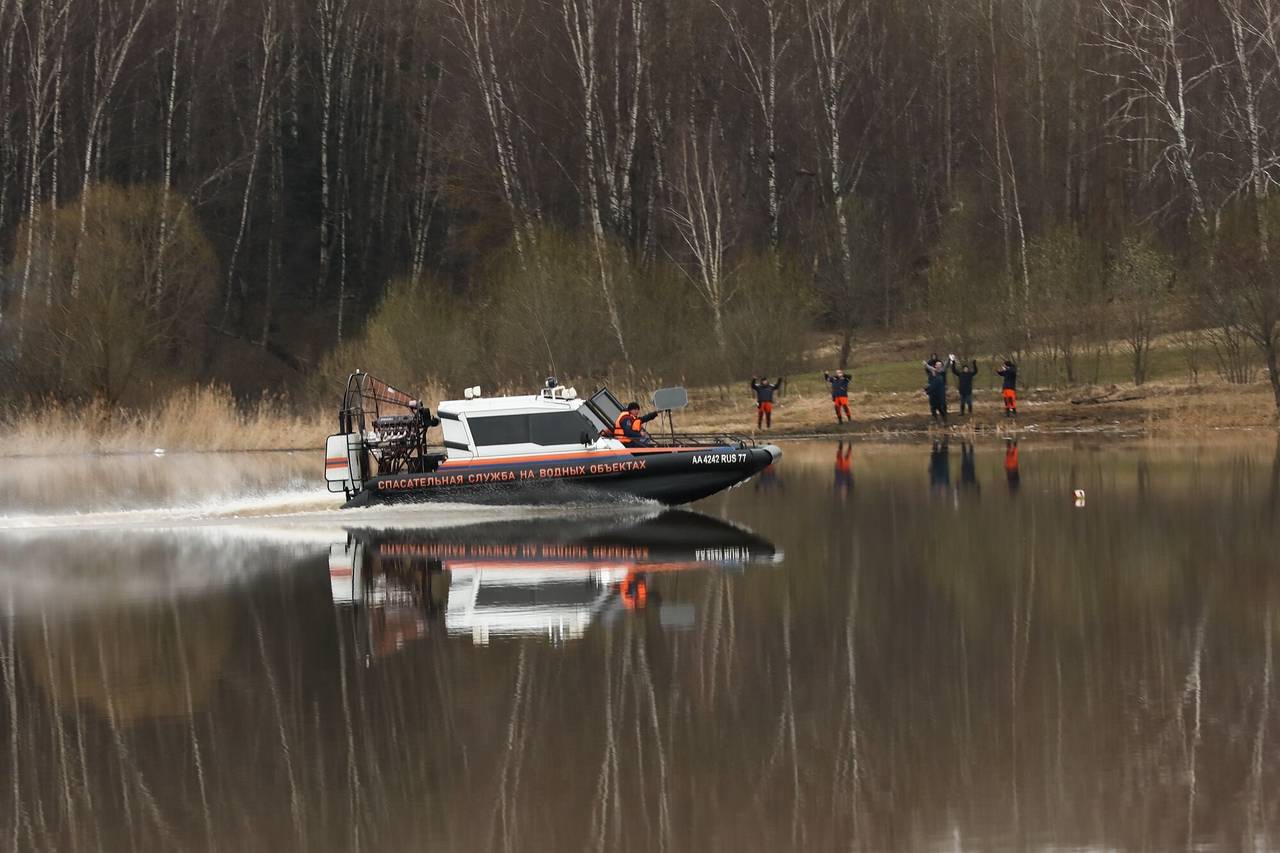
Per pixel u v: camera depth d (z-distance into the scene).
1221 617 46.44
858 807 30.31
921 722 35.72
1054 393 146.62
